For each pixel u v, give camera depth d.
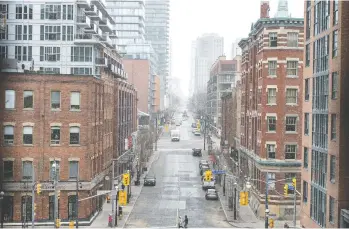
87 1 90.38
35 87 55.72
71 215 56.38
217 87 185.00
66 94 56.28
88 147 56.50
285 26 61.91
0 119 55.34
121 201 42.69
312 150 40.88
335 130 34.97
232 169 93.44
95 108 61.06
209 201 71.56
